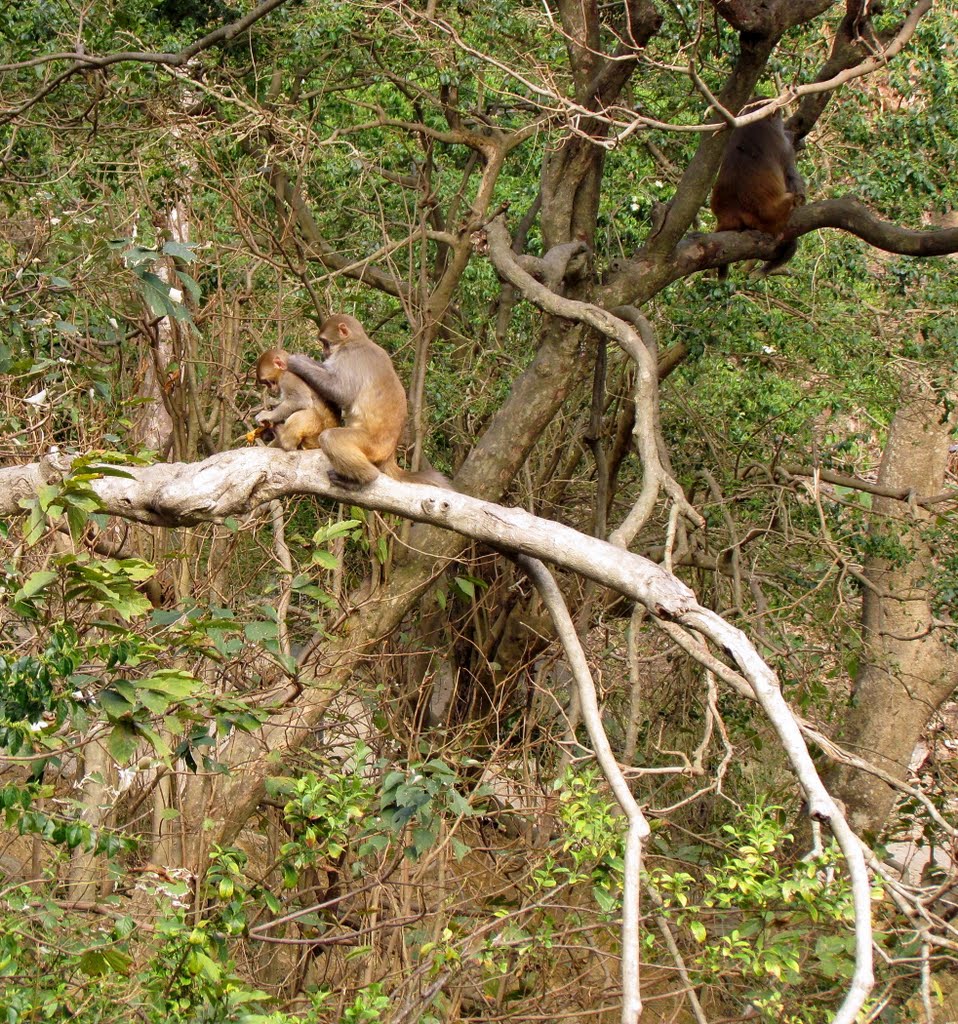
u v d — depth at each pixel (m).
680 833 10.42
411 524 9.77
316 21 10.31
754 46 9.11
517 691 11.11
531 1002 7.45
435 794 6.92
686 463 13.23
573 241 10.17
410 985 6.84
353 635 9.20
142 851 7.97
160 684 5.46
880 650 13.26
